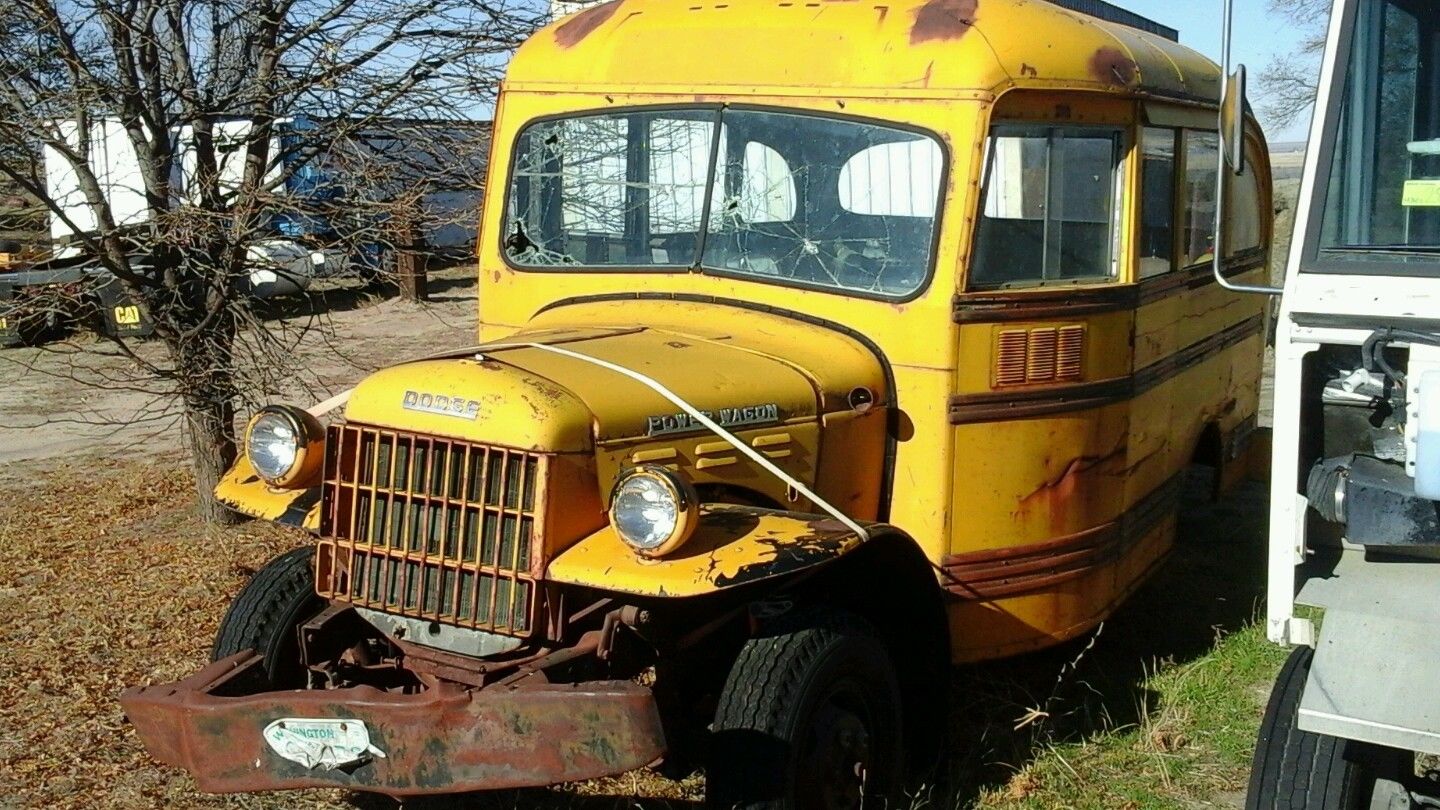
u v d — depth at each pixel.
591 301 5.00
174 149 7.17
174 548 7.54
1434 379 2.99
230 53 7.22
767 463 4.03
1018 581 4.73
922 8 4.69
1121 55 4.96
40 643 6.05
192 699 3.79
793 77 4.72
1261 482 8.50
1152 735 4.99
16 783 4.64
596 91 5.06
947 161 4.45
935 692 4.44
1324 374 3.45
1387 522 3.17
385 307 17.19
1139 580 5.51
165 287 7.11
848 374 4.44
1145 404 5.27
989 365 4.53
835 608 4.02
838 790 3.91
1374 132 3.29
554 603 3.76
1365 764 3.42
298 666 4.37
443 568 3.83
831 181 4.64
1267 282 7.46
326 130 7.08
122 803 4.52
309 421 4.26
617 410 3.84
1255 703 5.35
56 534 7.91
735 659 4.19
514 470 3.72
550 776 3.50
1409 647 3.08
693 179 4.86
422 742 3.58
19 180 6.38
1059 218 4.76
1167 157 5.41
